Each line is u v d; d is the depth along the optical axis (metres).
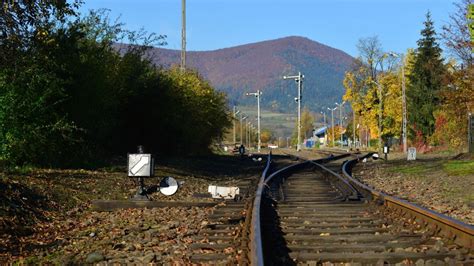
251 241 8.20
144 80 28.19
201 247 8.53
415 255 7.64
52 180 15.13
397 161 38.62
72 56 19.70
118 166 22.38
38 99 17.62
